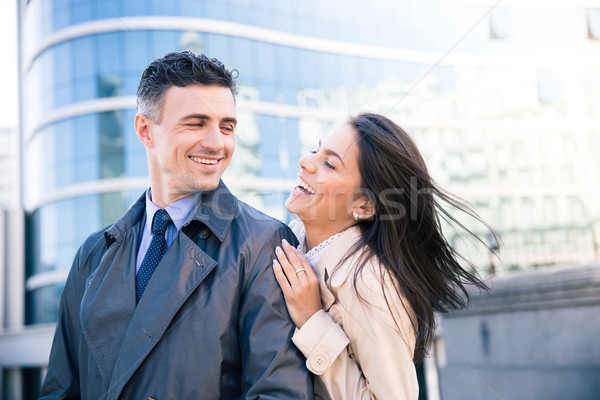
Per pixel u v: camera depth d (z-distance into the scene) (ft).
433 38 31.91
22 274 46.62
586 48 40.22
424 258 4.06
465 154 41.24
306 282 3.29
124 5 40.57
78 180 42.45
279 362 2.94
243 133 29.50
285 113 30.55
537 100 41.29
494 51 41.50
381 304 3.40
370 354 3.33
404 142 4.00
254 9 37.22
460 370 17.81
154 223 3.24
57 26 43.37
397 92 30.81
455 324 18.17
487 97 41.81
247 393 2.86
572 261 30.63
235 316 3.03
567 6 39.86
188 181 3.17
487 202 41.52
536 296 15.88
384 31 32.83
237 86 3.39
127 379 2.81
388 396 3.24
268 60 35.99
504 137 41.63
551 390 15.39
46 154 44.29
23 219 47.34
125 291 3.06
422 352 3.89
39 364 38.11
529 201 40.91
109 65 41.29
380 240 3.77
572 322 15.40
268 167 26.25
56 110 43.29
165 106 3.15
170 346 2.87
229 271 3.05
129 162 41.70
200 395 2.83
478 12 31.32
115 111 41.81
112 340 2.97
